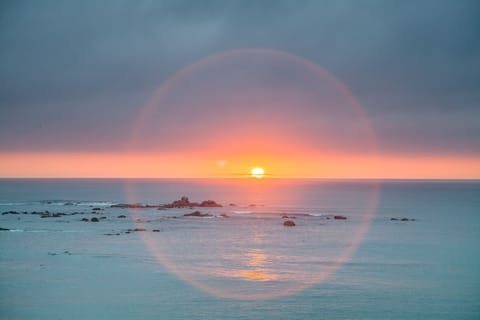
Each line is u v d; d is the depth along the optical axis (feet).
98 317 133.49
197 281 168.04
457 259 205.98
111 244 237.86
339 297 151.64
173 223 328.08
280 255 213.66
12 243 238.07
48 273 176.35
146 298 149.38
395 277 175.11
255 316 135.64
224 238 261.65
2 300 146.20
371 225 323.98
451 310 140.46
